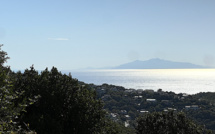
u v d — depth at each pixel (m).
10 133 9.95
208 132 42.47
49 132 17.39
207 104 154.25
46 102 19.97
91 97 23.36
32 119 17.39
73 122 20.44
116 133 26.30
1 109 9.47
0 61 12.59
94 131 21.31
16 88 18.80
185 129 38.22
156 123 39.31
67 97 21.41
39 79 21.34
